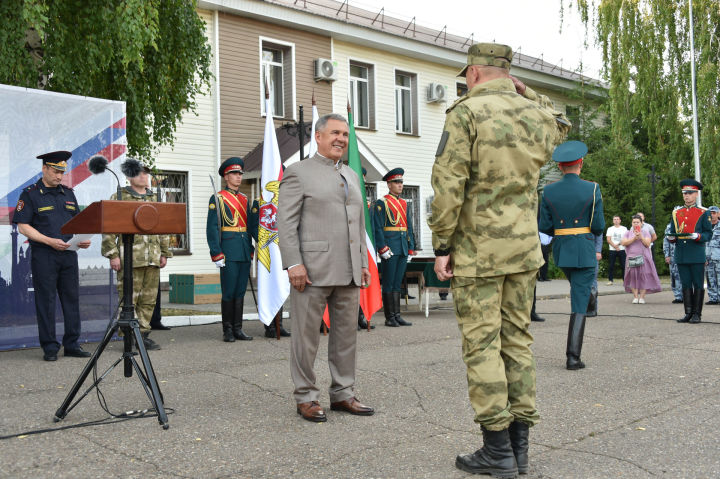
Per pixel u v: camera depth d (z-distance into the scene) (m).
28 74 8.11
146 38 8.02
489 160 3.08
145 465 3.29
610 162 21.55
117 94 9.76
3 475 3.14
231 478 3.10
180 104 10.84
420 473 3.17
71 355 6.59
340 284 4.26
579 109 24.80
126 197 7.45
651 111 20.58
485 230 3.10
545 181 23.03
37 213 6.39
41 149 7.26
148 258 6.94
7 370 5.82
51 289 6.37
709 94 19.38
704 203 22.16
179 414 4.29
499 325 3.15
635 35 20.30
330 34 17.53
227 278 7.50
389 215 8.94
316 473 3.17
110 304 7.64
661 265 21.44
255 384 5.21
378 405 4.53
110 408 4.45
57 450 3.53
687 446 3.58
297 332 4.25
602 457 3.41
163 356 6.50
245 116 16.08
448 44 20.75
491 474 3.11
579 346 5.77
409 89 20.02
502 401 3.06
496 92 3.21
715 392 4.83
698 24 19.73
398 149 19.33
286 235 4.23
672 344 7.04
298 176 4.30
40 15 7.07
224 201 7.59
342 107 18.00
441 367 5.84
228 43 15.73
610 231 17.62
